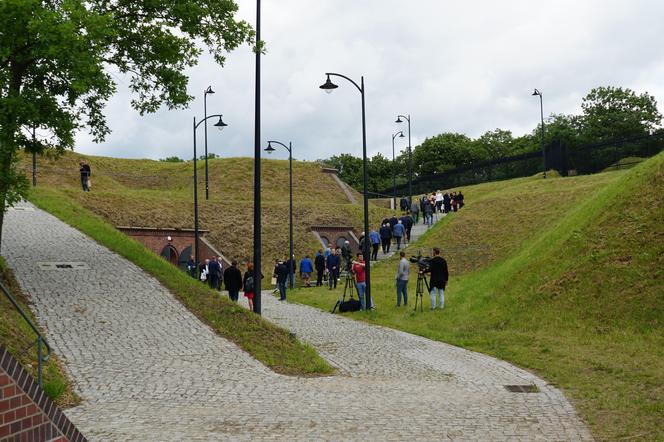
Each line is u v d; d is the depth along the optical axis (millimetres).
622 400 10406
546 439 8219
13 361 5117
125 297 18500
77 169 55781
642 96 87562
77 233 27734
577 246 21109
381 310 23281
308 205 51844
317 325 20438
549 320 18031
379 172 108125
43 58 16812
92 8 21094
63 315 16031
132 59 22734
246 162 67375
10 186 17234
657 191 21266
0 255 21078
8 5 15258
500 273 24719
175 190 59719
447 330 19094
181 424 8711
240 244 44625
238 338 15383
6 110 16219
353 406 9938
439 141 103938
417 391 11289
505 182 62156
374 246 36906
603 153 56375
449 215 42219
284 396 10633
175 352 13867
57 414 5469
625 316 16641
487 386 11914
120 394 10492
